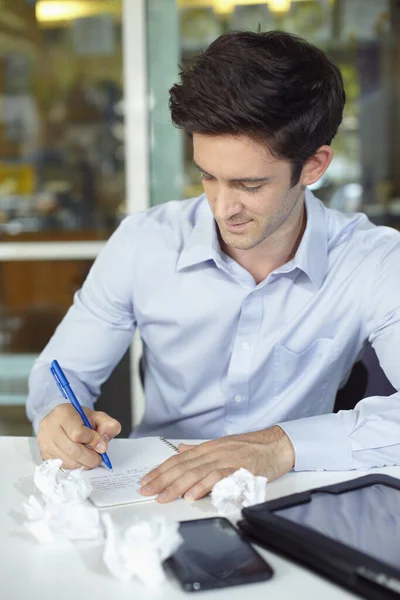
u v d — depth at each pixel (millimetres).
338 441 1131
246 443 1099
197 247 1382
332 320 1386
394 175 2830
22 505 996
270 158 1083
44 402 1308
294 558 829
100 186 3756
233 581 776
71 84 3803
